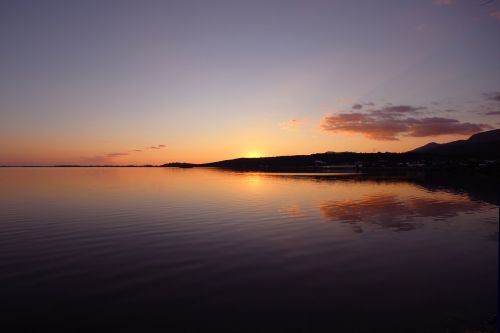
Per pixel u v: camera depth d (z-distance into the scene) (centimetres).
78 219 3130
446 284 1478
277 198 4784
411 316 1180
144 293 1405
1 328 1124
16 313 1234
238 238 2355
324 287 1457
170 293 1402
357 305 1273
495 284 1474
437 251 2000
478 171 12775
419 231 2552
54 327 1131
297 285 1480
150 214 3391
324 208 3744
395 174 12962
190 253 1994
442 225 2773
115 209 3756
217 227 2733
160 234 2497
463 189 5997
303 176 12119
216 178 11375
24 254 1989
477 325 1102
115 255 1961
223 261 1836
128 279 1569
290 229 2645
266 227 2728
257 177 11806
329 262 1808
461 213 3347
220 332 1089
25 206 4044
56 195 5375
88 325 1140
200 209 3725
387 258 1869
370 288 1441
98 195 5375
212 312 1229
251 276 1598
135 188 6856
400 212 3441
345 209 3659
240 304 1294
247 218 3136
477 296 1345
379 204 4047
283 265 1762
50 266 1764
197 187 7081
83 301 1329
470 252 1977
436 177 10281
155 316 1201
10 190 6375
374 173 14300
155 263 1803
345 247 2102
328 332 1080
